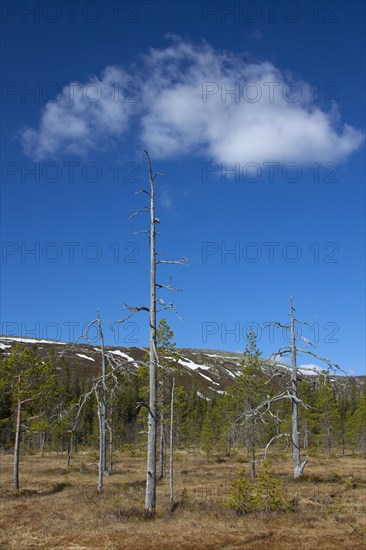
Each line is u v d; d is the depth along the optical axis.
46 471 42.69
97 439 65.31
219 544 14.48
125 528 16.72
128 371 23.88
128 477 37.00
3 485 33.16
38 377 33.16
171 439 22.97
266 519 18.28
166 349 38.16
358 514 19.44
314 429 63.53
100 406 28.33
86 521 18.27
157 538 15.23
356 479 31.64
